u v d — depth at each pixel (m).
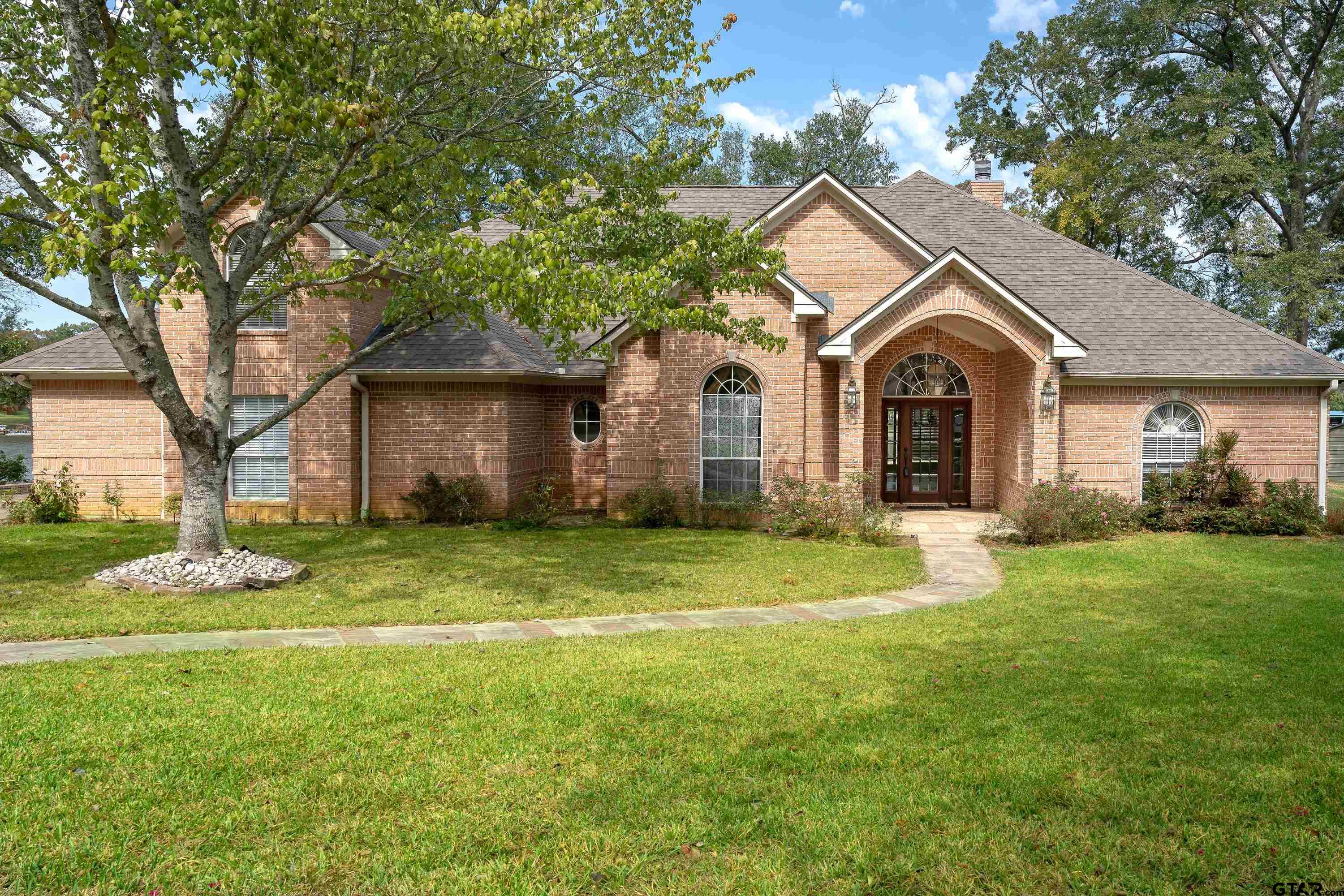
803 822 4.69
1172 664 7.74
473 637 8.91
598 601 10.55
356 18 10.49
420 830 4.59
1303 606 10.22
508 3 10.73
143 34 11.20
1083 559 13.48
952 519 18.12
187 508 11.66
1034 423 16.50
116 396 18.17
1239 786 5.09
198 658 7.81
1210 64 35.34
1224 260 36.12
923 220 22.02
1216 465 17.00
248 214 17.12
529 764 5.43
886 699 6.73
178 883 4.07
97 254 8.92
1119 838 4.48
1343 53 30.69
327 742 5.72
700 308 12.43
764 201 22.23
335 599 10.49
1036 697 6.80
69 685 6.88
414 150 12.38
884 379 19.67
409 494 17.83
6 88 9.95
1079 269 20.38
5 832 4.45
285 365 17.61
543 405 19.83
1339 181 33.88
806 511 15.92
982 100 37.84
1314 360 17.55
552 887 4.08
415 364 17.39
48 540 14.98
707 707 6.51
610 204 13.31
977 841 4.47
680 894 4.03
